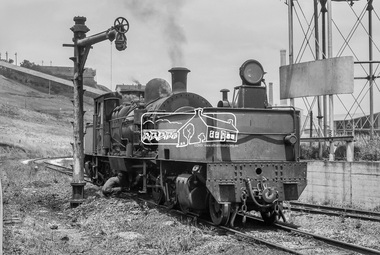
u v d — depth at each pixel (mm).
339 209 13273
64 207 14648
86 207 13930
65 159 44281
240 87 11195
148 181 14398
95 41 14070
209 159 10492
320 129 20109
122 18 12852
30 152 51312
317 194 15633
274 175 10492
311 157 19406
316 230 10422
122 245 8859
